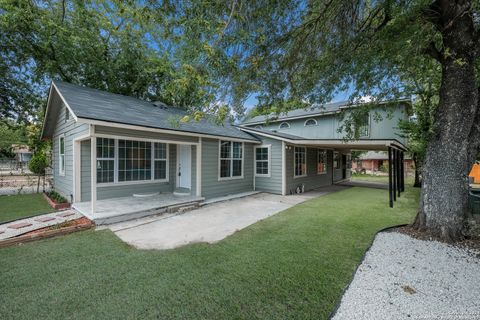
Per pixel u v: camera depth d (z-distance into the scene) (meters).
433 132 4.20
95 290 2.51
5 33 9.17
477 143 3.97
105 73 12.37
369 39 3.70
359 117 5.71
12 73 10.26
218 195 8.41
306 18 3.37
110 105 6.38
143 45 12.02
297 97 4.45
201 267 3.05
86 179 6.65
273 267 3.06
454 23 3.55
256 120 17.80
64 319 2.07
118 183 7.12
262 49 3.36
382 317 2.13
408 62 4.17
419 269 3.02
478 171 14.25
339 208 6.87
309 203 7.71
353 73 4.32
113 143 7.01
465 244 3.78
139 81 12.79
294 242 3.98
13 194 9.02
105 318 2.09
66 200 6.93
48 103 7.97
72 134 6.71
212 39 2.72
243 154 9.76
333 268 3.04
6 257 3.31
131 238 4.20
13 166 22.00
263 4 2.90
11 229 4.45
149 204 6.28
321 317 2.12
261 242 3.99
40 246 3.74
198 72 2.90
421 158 9.20
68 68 11.62
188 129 7.08
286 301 2.34
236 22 2.89
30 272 2.88
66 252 3.50
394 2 2.98
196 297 2.40
